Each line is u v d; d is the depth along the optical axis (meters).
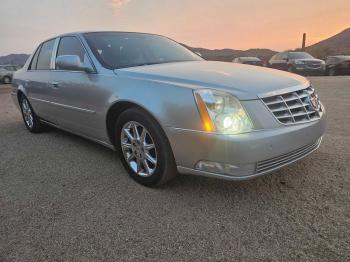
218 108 2.53
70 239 2.40
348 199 2.78
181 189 3.09
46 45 4.91
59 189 3.23
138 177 3.24
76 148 4.53
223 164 2.54
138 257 2.18
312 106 2.99
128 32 4.48
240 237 2.34
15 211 2.83
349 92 9.71
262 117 2.57
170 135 2.76
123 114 3.19
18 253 2.27
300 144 2.76
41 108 4.93
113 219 2.64
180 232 2.43
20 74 5.59
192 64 3.66
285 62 19.39
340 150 3.94
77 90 3.80
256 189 3.03
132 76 3.18
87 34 4.11
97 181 3.38
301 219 2.52
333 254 2.12
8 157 4.27
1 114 7.72
